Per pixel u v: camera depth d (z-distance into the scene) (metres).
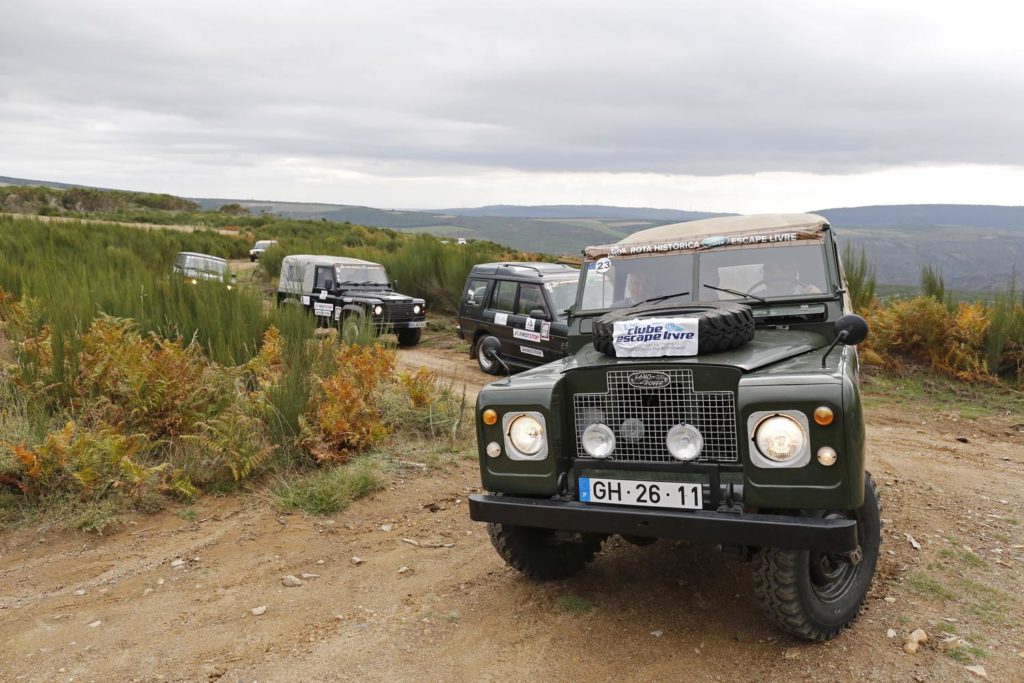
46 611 4.09
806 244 4.50
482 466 3.79
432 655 3.61
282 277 17.94
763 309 4.39
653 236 4.98
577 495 3.65
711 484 3.38
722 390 3.41
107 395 6.88
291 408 6.84
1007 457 7.88
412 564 4.78
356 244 40.16
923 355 12.43
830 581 3.75
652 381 3.53
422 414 7.96
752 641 3.70
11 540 4.95
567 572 4.49
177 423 6.62
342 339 10.91
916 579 4.43
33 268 13.23
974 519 5.69
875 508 4.00
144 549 4.95
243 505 5.78
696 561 4.72
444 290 20.03
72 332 7.52
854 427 3.08
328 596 4.31
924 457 7.77
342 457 6.70
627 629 3.85
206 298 10.37
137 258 17.47
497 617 4.01
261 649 3.67
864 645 3.63
